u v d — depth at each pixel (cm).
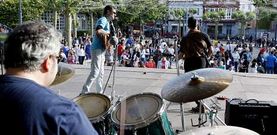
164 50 2100
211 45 638
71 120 148
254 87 947
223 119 588
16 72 161
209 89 414
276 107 483
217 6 6869
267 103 494
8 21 3253
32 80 160
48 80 167
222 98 757
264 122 485
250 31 6575
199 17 6806
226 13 6981
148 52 2288
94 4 3089
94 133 153
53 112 147
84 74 1096
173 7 6781
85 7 3086
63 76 432
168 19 6450
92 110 392
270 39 5856
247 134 302
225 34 7006
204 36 633
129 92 841
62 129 145
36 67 161
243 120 487
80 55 1966
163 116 346
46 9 3045
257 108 484
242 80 1061
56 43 165
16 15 3219
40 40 159
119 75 1104
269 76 1162
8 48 159
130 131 333
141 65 1908
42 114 146
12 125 146
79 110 155
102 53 649
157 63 1961
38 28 163
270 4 5753
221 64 1866
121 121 285
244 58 2114
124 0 4544
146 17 5572
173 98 423
